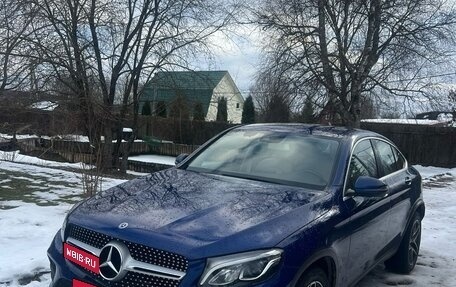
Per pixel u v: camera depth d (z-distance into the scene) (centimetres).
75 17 1520
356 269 430
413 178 607
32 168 1209
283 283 308
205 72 1747
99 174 853
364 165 487
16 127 1520
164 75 1722
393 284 543
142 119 1973
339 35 1747
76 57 1520
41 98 1445
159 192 388
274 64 1825
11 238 577
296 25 1775
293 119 1989
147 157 3356
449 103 2295
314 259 339
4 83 1369
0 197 815
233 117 5191
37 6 1404
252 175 444
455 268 611
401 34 1733
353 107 1775
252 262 301
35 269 485
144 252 306
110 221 334
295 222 344
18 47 1402
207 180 425
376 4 1698
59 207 754
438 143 2467
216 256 297
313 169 439
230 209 348
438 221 897
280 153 467
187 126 2888
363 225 432
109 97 1711
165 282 296
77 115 1498
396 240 540
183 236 307
